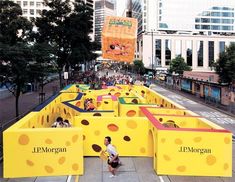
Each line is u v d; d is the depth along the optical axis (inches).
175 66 3639.3
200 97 1617.9
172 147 501.7
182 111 698.2
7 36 930.7
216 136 502.3
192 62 5447.8
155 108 709.3
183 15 5605.3
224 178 498.6
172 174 503.2
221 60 1590.8
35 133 496.4
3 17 956.6
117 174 504.7
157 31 5546.3
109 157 491.5
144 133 591.2
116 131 590.2
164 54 5369.1
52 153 499.8
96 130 589.0
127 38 1321.4
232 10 5723.4
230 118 1112.8
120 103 835.4
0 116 1032.8
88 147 590.2
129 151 593.0
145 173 511.2
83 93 1048.8
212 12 5664.4
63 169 502.6
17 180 484.7
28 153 496.7
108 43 1322.6
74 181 477.7
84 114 663.8
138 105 775.1
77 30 1872.5
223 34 5743.1
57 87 2021.4
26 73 841.5
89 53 2043.6
